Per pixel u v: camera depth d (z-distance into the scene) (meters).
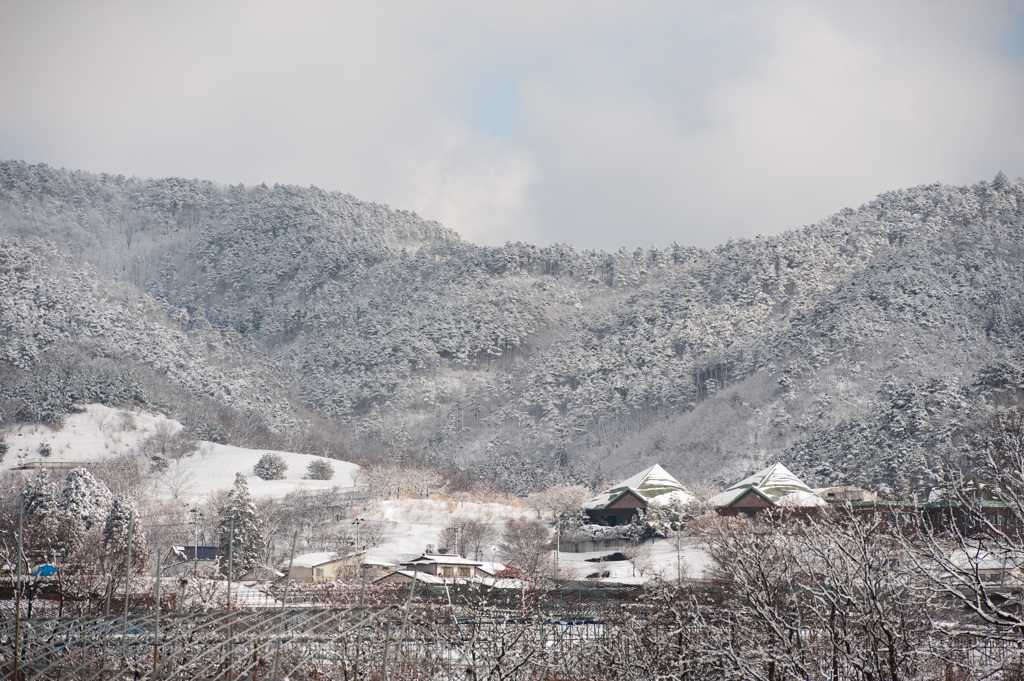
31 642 23.03
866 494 62.38
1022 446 19.31
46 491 109.19
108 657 24.28
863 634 21.34
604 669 30.75
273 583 61.44
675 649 28.34
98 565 63.66
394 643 28.70
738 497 110.19
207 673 23.86
